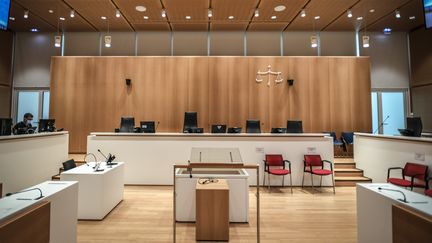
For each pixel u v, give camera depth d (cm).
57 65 747
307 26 742
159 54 793
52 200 204
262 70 758
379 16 661
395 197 205
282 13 641
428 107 728
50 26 741
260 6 597
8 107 777
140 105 750
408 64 789
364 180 532
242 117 751
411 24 724
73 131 738
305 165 511
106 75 751
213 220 290
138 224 335
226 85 755
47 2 577
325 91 754
